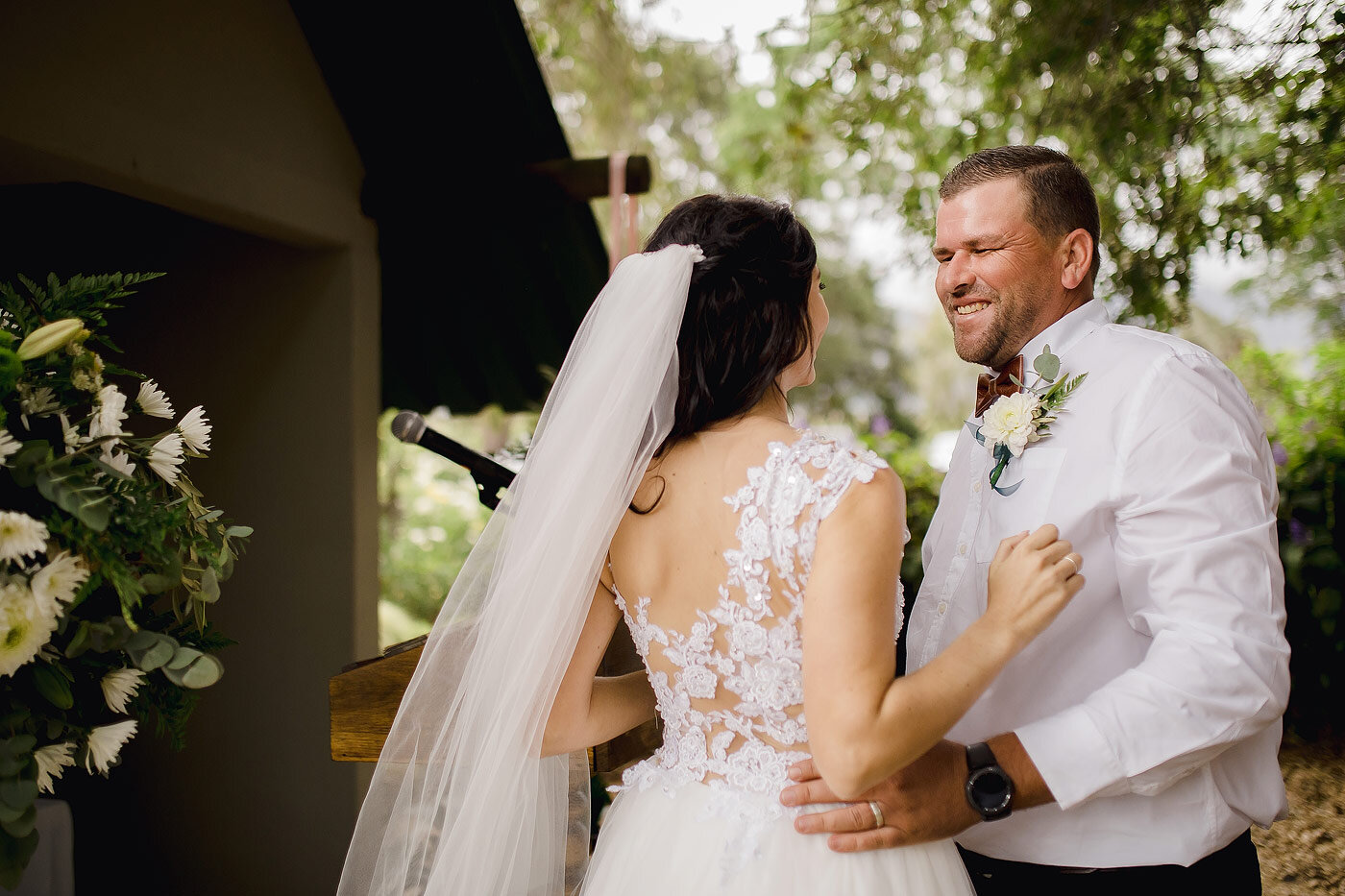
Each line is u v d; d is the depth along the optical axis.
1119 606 1.69
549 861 1.67
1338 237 5.03
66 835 2.42
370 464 3.68
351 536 3.59
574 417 1.50
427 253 3.96
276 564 3.65
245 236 3.71
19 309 1.72
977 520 1.88
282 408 3.66
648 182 3.46
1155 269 3.94
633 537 1.48
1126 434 1.66
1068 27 4.06
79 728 1.62
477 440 8.14
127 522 1.59
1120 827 1.66
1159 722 1.49
